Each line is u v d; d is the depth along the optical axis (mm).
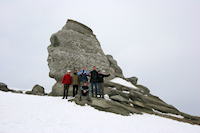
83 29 20125
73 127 5945
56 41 17453
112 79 18578
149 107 13320
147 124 8250
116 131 6109
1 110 7074
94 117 7879
